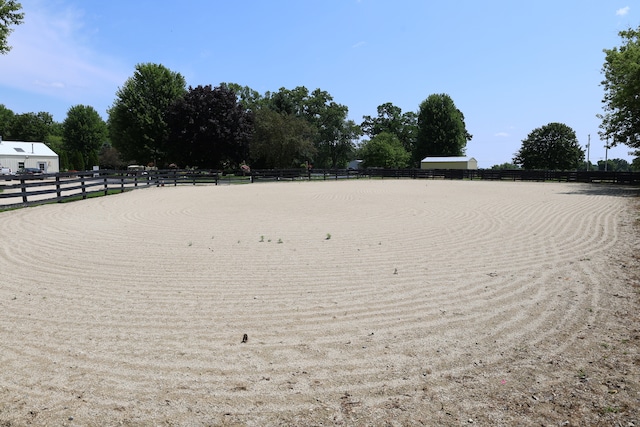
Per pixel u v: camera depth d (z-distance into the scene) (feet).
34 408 10.14
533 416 9.55
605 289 19.10
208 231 36.22
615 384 10.78
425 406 10.11
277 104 210.18
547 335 14.16
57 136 322.55
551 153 268.41
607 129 114.21
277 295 18.90
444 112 245.45
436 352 13.07
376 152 222.28
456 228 37.35
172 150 151.84
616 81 106.52
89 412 9.96
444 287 19.89
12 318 16.25
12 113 310.45
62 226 38.70
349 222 41.19
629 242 29.81
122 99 156.87
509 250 28.07
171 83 162.20
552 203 58.49
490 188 94.84
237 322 15.75
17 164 183.93
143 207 53.62
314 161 234.99
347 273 22.50
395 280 21.08
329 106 234.58
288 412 9.97
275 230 36.60
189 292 19.43
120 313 16.75
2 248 29.35
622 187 98.17
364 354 13.00
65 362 12.59
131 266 24.34
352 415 9.80
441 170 155.22
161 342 13.99
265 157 167.73
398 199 65.82
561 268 23.11
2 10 66.49
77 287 20.31
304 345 13.71
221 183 113.19
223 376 11.72
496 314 16.30
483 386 10.96
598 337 13.83
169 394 10.78
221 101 149.28
